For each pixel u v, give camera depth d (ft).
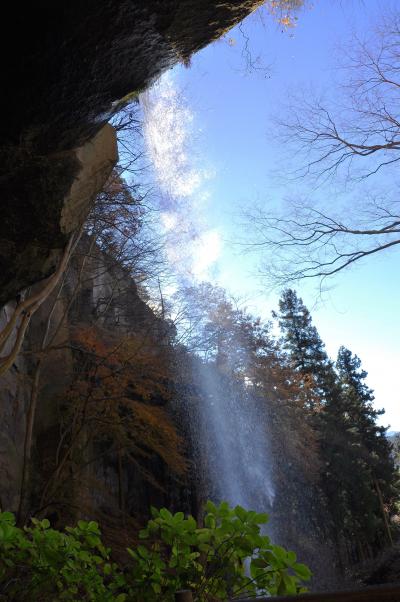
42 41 11.31
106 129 17.78
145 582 9.47
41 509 31.04
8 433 35.12
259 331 89.97
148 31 12.26
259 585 9.30
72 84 12.56
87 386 39.91
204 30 12.85
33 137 13.32
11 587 10.22
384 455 163.63
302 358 154.92
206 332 67.92
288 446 84.17
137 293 54.75
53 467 36.52
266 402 82.94
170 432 44.93
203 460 62.49
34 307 16.76
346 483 125.59
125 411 46.85
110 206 43.50
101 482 49.88
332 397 151.64
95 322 43.62
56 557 9.86
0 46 11.22
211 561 9.57
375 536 136.56
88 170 16.56
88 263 45.96
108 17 11.48
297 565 9.11
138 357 44.60
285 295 161.99
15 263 14.83
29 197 14.11
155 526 10.06
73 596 10.27
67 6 10.91
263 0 12.96
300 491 90.68
